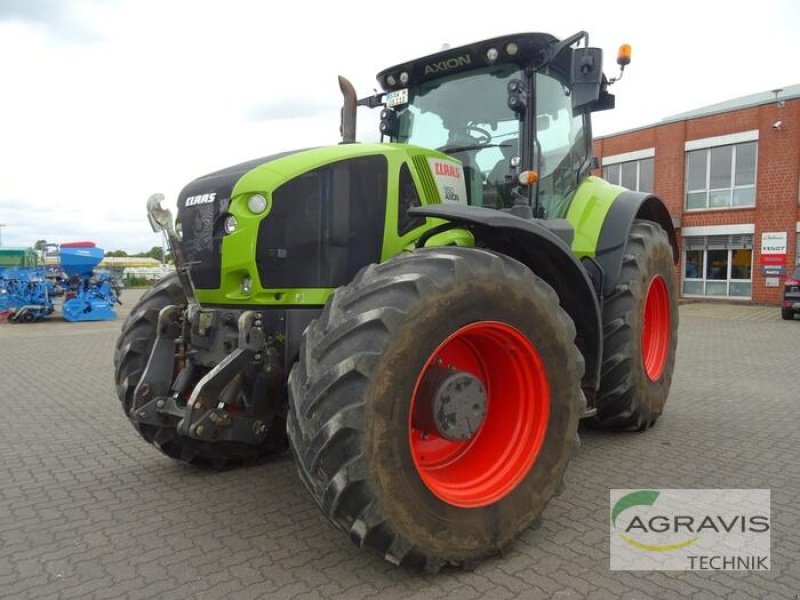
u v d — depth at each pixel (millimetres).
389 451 2383
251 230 2979
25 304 15977
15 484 3803
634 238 4730
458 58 4023
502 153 3998
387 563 2738
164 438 3717
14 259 15992
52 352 10023
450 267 2590
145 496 3584
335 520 2404
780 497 3473
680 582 2578
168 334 3506
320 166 3115
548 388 2904
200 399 2881
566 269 3328
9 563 2783
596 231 4469
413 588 2529
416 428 2758
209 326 3180
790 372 7562
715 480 3740
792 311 14781
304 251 3074
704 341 10836
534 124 3930
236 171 3199
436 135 4254
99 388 6926
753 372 7574
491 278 2691
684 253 21031
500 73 4031
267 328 3059
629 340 4391
